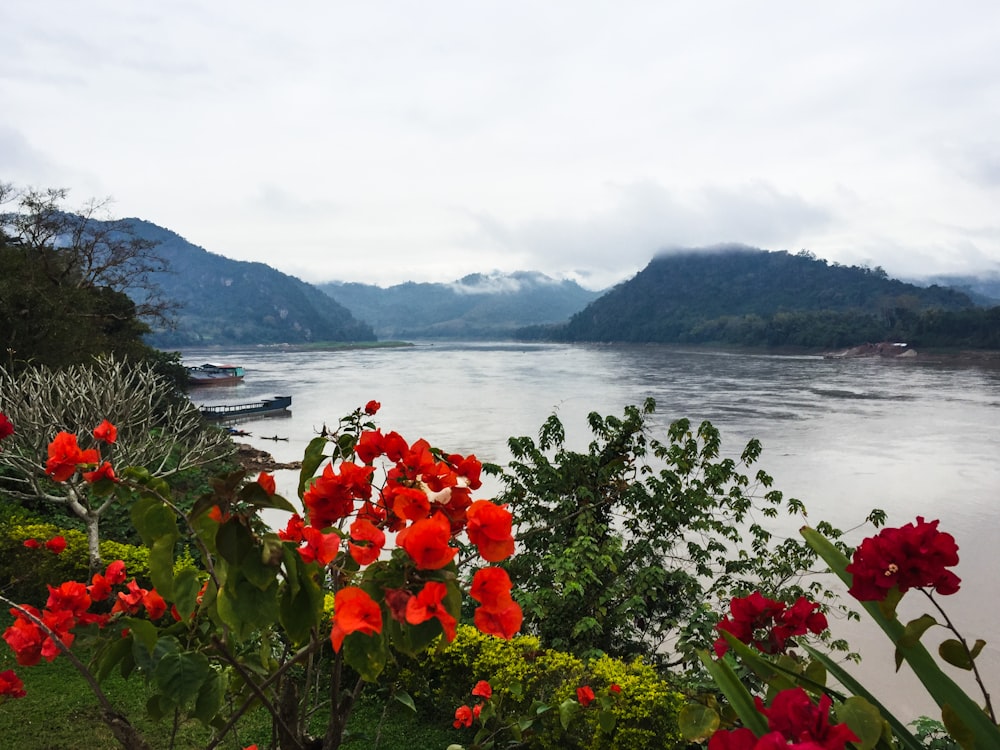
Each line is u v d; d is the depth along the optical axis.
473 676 5.37
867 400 56.41
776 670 1.58
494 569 1.39
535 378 82.44
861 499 23.81
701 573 7.59
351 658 1.42
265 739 5.08
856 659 8.05
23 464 7.29
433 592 1.30
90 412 8.48
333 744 1.97
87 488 7.28
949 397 58.88
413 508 1.55
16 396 7.70
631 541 7.43
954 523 20.75
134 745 1.86
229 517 1.51
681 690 4.63
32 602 7.29
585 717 4.74
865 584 1.42
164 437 9.53
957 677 11.01
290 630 1.58
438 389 69.25
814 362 111.62
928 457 31.78
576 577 6.34
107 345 25.91
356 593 1.30
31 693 5.71
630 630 7.09
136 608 2.35
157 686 1.79
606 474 7.49
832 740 1.15
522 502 7.69
